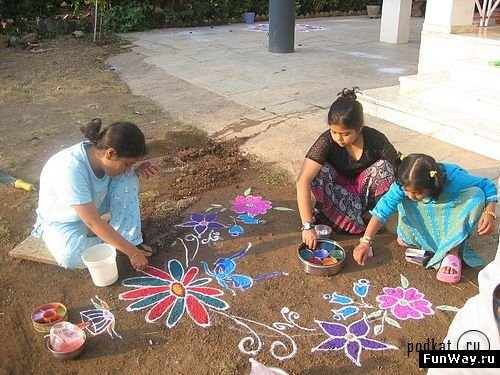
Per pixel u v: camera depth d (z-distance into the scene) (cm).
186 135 514
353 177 331
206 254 316
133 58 884
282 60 827
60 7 1220
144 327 258
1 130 536
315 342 246
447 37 579
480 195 277
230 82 697
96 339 251
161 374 229
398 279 290
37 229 305
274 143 478
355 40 1030
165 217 357
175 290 284
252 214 360
